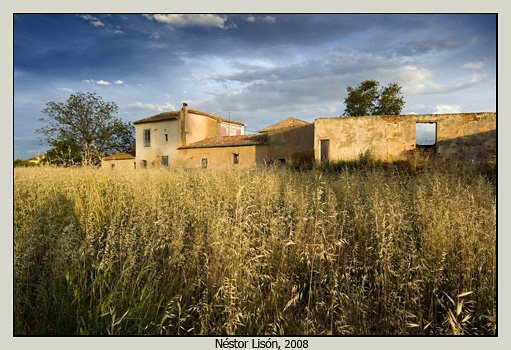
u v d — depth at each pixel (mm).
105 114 29938
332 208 3416
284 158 18062
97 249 2980
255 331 2070
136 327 2061
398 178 7230
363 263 2752
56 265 2365
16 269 2332
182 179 6336
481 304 2242
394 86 28188
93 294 2215
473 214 3037
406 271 2395
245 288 2209
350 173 9578
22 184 5152
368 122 13977
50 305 2219
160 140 25734
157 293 2283
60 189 4859
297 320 2182
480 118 12516
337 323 2076
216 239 2504
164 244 2736
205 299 2201
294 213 3613
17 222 3527
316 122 14812
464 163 12016
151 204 3906
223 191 4859
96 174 5895
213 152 21359
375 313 2256
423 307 2332
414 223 3494
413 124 13352
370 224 3303
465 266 2562
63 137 27547
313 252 2604
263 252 2568
